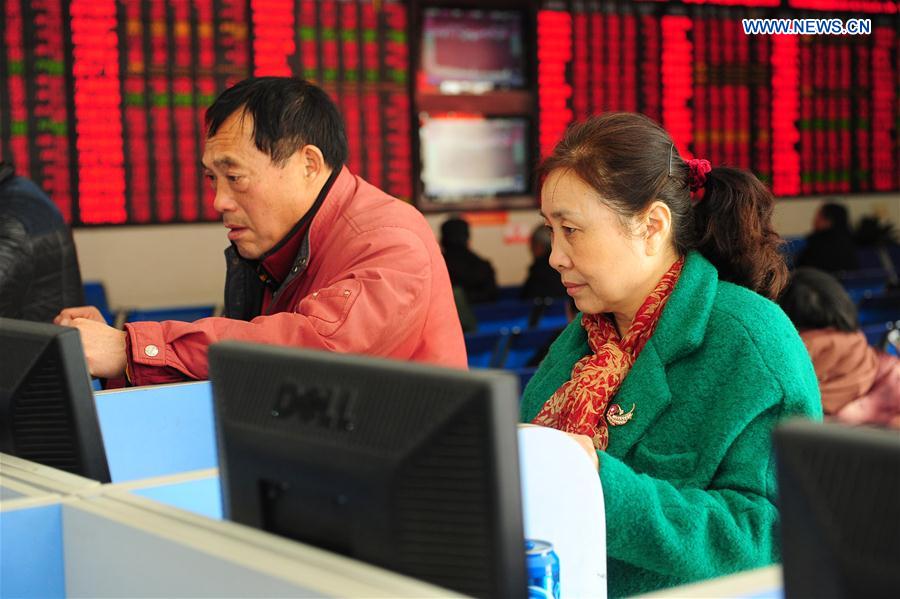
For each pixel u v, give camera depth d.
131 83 5.46
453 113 6.26
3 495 1.02
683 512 1.18
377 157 6.09
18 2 5.22
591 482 1.03
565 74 6.48
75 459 1.04
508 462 0.72
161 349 1.59
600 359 1.39
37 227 2.37
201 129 5.62
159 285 5.73
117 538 0.90
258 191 1.72
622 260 1.36
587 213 1.34
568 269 1.39
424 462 0.74
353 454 0.78
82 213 5.45
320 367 0.81
